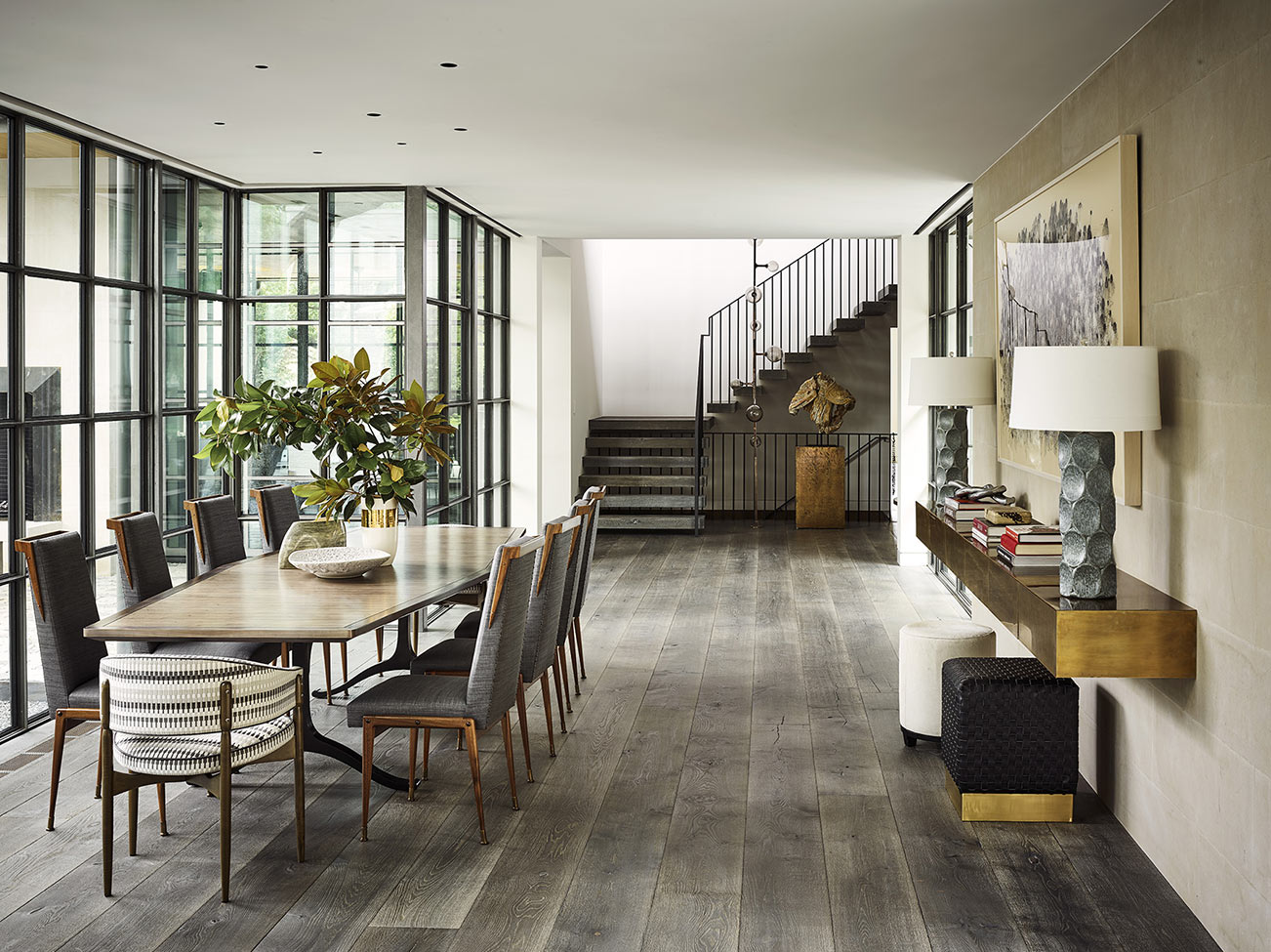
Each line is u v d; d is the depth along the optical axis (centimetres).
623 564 933
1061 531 359
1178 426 326
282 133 521
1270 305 264
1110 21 353
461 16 352
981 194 628
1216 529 297
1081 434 334
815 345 1259
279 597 398
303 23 360
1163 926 305
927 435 908
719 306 1341
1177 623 313
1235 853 284
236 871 338
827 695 538
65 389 505
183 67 411
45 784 411
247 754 327
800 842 362
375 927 303
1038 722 378
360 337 689
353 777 422
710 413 1293
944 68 408
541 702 528
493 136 528
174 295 611
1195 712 312
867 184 657
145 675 308
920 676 452
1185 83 320
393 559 483
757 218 805
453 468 779
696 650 631
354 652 621
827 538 1101
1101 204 388
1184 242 320
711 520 1252
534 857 349
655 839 364
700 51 388
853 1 335
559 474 1119
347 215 684
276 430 467
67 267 509
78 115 482
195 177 633
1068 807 381
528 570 386
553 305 1108
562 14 349
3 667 462
